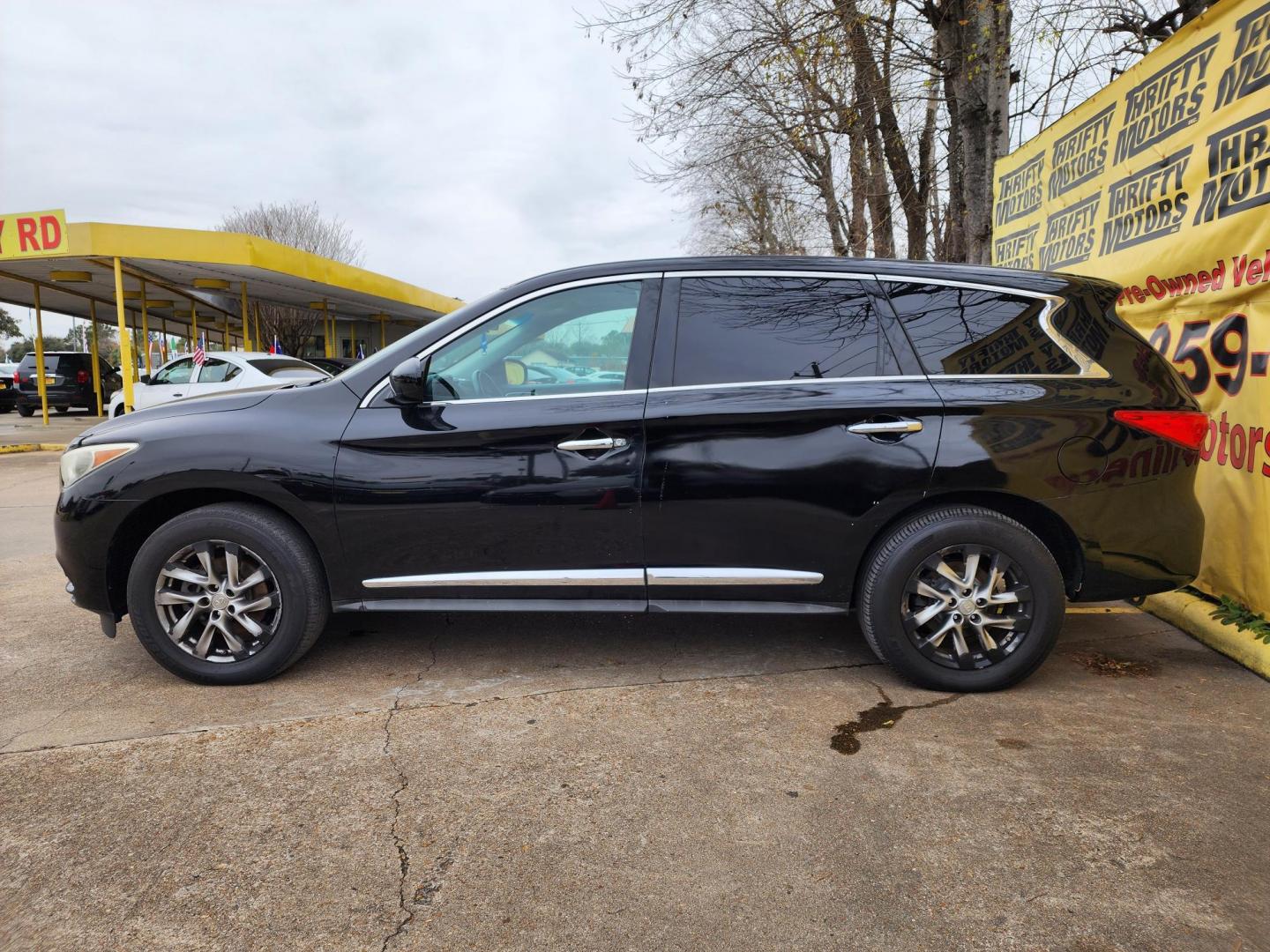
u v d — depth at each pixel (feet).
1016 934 6.41
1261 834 7.65
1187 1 23.54
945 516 10.49
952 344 10.74
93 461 11.15
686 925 6.57
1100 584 10.65
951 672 10.71
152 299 73.36
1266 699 10.59
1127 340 10.83
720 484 10.57
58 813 8.16
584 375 10.99
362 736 9.77
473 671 11.82
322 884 7.08
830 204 53.47
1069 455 10.34
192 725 10.08
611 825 7.91
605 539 10.78
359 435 10.84
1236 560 12.69
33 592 16.44
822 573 10.75
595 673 11.71
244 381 41.27
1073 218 17.90
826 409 10.44
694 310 11.05
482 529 10.83
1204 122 13.35
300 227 136.26
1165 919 6.56
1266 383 11.97
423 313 89.81
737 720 10.11
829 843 7.60
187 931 6.52
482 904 6.82
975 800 8.25
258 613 11.32
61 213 45.98
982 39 26.53
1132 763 8.95
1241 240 12.44
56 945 6.37
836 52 30.12
